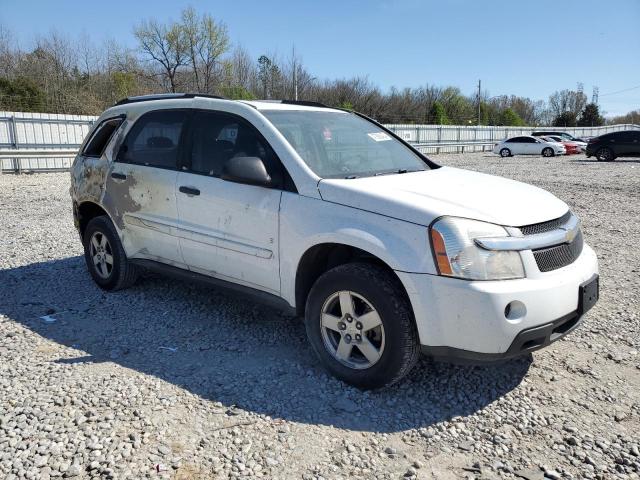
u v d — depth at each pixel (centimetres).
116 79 3725
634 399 344
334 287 348
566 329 339
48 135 1912
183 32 4041
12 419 309
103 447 285
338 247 367
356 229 339
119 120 524
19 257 677
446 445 296
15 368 374
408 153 478
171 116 472
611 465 279
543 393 351
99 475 264
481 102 7206
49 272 611
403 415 324
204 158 438
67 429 299
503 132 4241
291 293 380
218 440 294
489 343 308
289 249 373
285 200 376
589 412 329
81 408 322
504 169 2086
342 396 342
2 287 557
